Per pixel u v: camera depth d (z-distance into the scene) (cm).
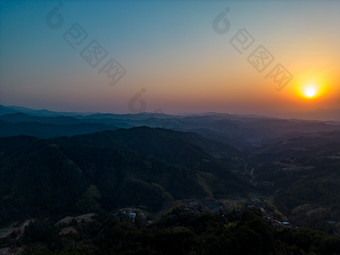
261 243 6059
